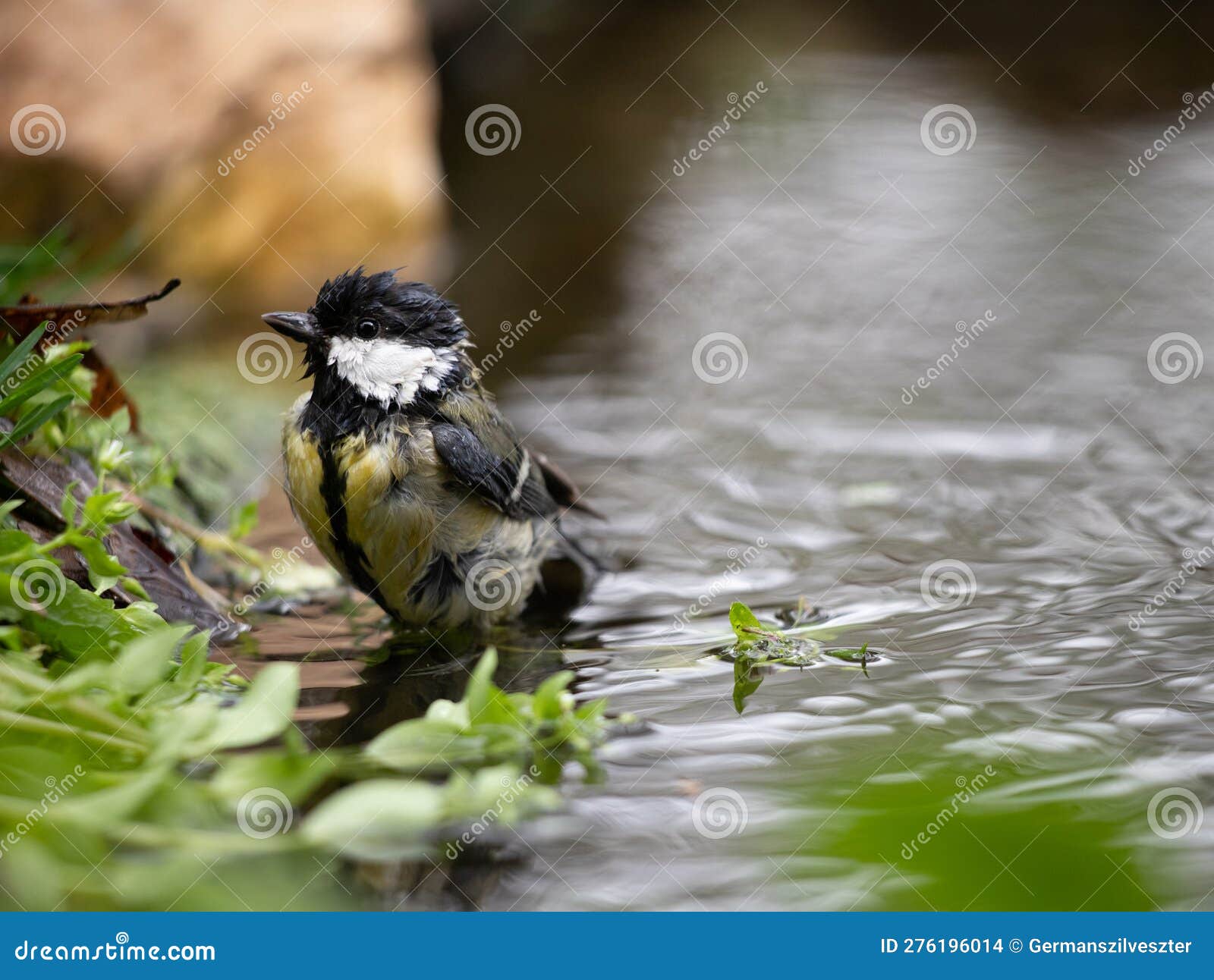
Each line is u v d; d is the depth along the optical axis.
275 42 15.01
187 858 4.28
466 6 21.81
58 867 4.15
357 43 15.66
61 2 13.98
